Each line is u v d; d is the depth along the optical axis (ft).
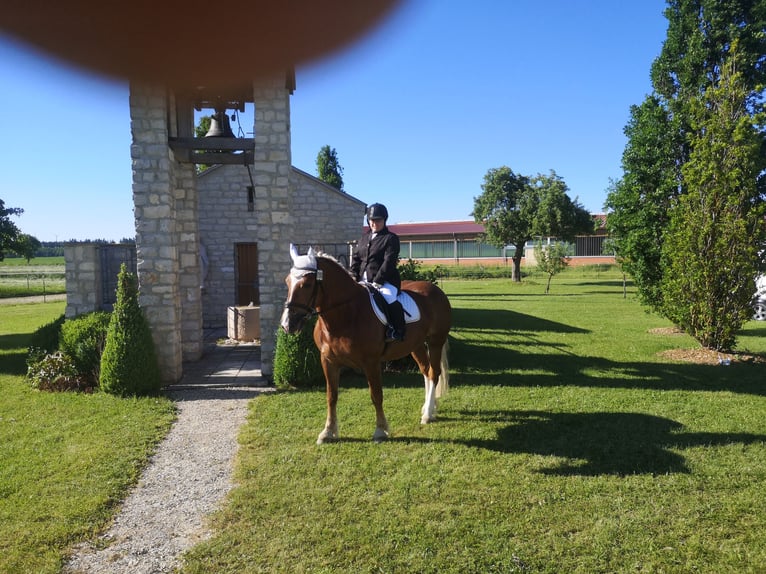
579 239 142.10
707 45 39.22
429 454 16.28
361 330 16.89
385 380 25.93
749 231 30.63
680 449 16.31
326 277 16.52
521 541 11.32
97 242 29.66
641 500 13.05
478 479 14.38
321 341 17.62
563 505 12.89
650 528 11.76
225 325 49.19
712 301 31.60
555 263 85.25
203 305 48.83
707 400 21.88
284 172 26.61
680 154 39.22
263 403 22.24
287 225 26.81
